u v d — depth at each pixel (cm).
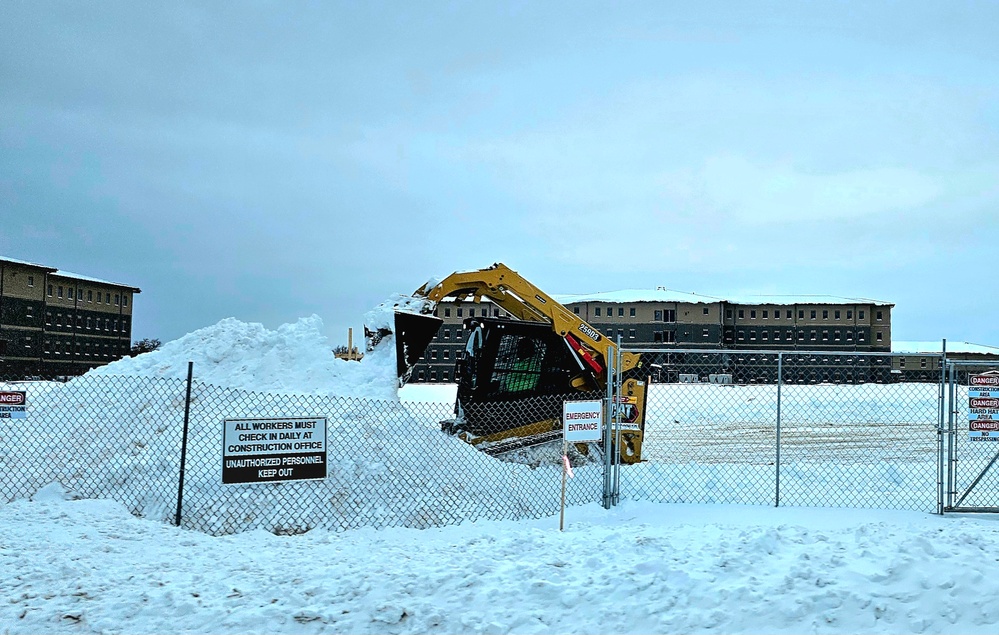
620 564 708
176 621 625
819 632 587
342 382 1327
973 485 1120
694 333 9606
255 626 614
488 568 707
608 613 616
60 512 973
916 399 3291
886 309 10112
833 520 1057
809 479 1391
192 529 990
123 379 1257
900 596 623
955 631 582
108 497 1052
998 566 666
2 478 1057
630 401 1350
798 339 10062
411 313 1366
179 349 1402
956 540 754
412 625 609
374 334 1374
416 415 1421
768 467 1502
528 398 1384
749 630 592
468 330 1379
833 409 3105
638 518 1085
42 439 1127
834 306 10094
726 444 2072
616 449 1173
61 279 8231
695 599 632
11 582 715
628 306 9594
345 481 1073
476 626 602
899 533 788
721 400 3431
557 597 646
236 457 973
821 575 655
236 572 743
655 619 607
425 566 727
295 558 812
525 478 1194
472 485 1131
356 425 1162
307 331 1405
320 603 648
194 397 1211
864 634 583
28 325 7812
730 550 731
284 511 1028
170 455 1105
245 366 1350
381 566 739
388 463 1114
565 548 782
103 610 644
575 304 9581
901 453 1862
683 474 1368
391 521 1043
